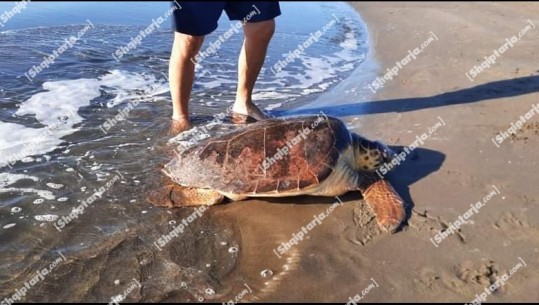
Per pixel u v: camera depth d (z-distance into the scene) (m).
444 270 3.13
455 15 9.25
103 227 3.65
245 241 3.52
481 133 4.66
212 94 6.13
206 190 3.88
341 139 3.89
